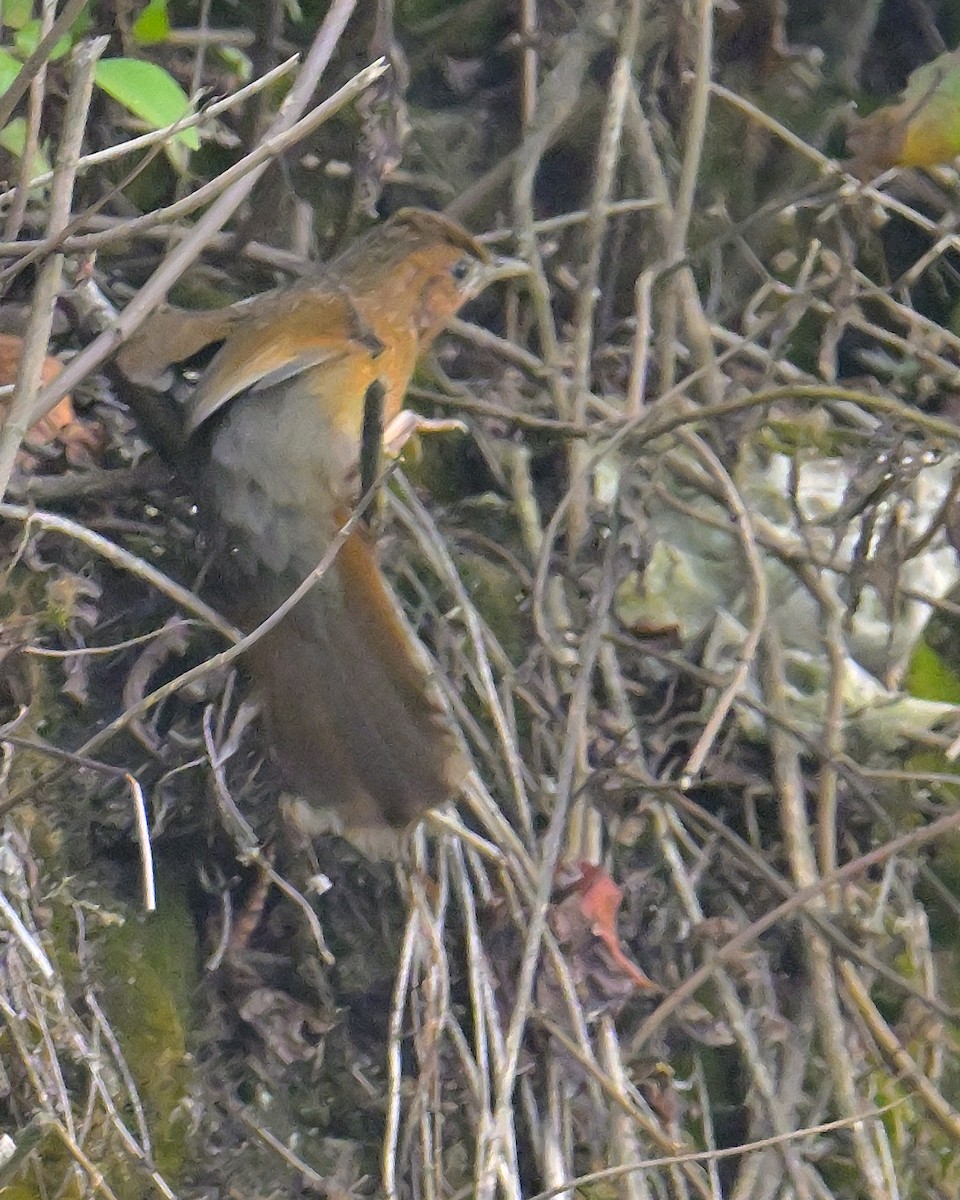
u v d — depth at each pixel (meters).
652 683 6.54
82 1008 5.33
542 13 7.33
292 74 6.73
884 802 6.46
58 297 5.80
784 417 7.21
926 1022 6.16
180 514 5.82
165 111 4.94
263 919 5.71
